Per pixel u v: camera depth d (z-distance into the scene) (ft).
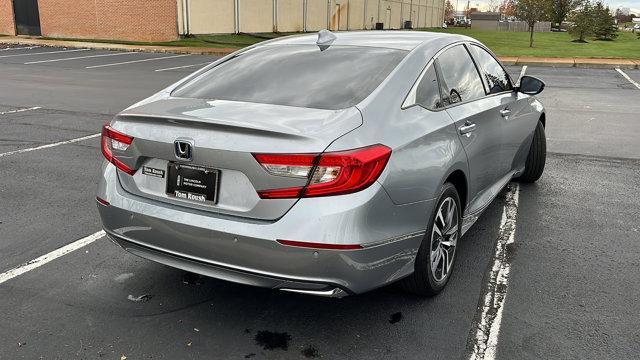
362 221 8.98
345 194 8.90
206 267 9.69
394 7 167.63
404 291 11.57
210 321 10.73
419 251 10.69
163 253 10.10
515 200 17.92
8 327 10.46
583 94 41.57
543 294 11.84
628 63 62.13
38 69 53.83
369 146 9.22
